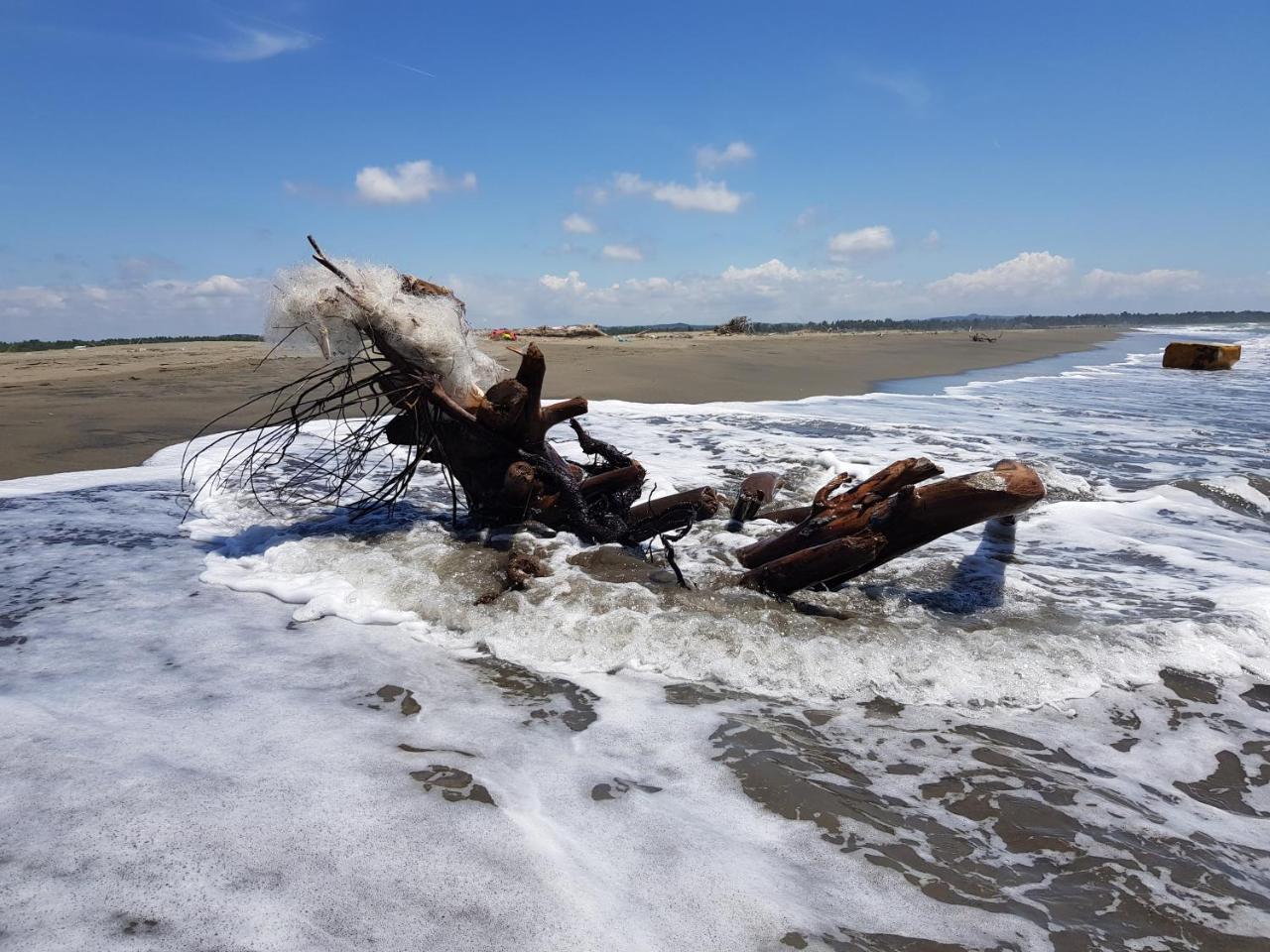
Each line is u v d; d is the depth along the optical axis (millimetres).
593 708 3197
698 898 2092
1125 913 2115
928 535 3951
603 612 3965
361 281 4750
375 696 3246
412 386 4828
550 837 2328
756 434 9953
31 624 3943
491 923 1959
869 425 10906
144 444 8836
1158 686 3443
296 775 2596
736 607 4047
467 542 5070
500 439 4996
